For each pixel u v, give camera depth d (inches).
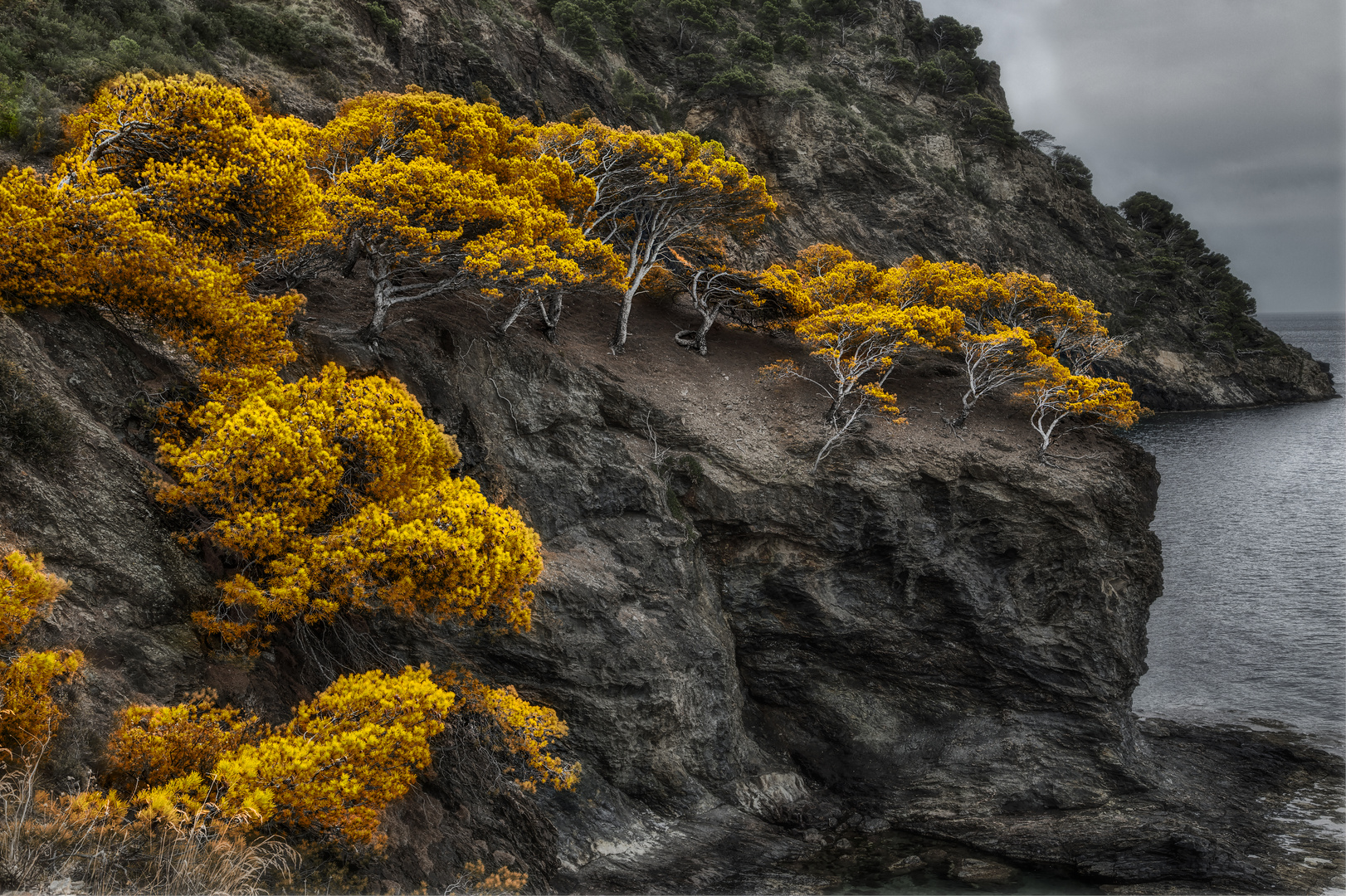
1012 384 1560.0
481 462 1029.8
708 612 1141.1
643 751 976.3
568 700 941.2
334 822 475.8
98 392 636.1
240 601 575.2
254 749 475.8
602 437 1140.5
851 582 1211.9
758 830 1016.9
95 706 475.5
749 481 1186.6
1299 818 1133.1
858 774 1167.6
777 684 1208.2
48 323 637.3
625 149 1348.4
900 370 1549.0
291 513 585.6
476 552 611.2
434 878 617.9
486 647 900.0
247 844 443.5
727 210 1491.1
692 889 868.0
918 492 1234.0
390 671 750.5
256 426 583.8
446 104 1182.9
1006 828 1074.7
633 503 1117.1
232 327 709.9
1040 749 1178.0
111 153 743.1
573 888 808.9
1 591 409.4
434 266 983.0
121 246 649.0
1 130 949.2
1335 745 1347.2
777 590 1192.8
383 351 975.0
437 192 916.6
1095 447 1366.9
